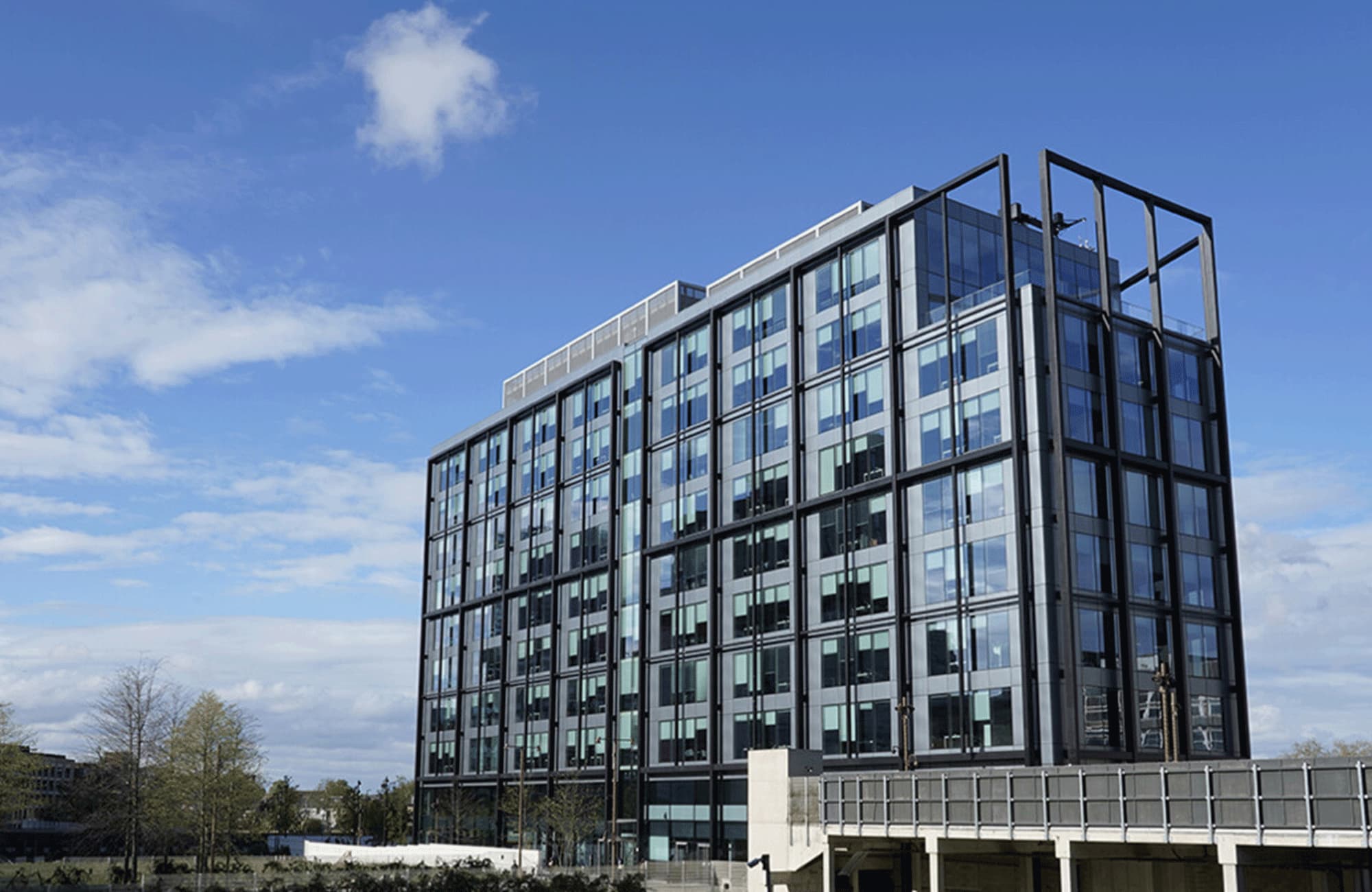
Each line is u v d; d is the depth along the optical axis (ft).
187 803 309.63
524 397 385.29
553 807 306.96
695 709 281.54
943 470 224.74
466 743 385.50
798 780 170.81
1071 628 202.69
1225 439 235.20
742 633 270.67
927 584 226.17
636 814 296.30
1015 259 246.88
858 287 250.78
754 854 177.27
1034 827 134.62
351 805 519.60
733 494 278.67
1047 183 219.41
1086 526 211.82
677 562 294.25
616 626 317.42
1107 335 223.71
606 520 328.49
